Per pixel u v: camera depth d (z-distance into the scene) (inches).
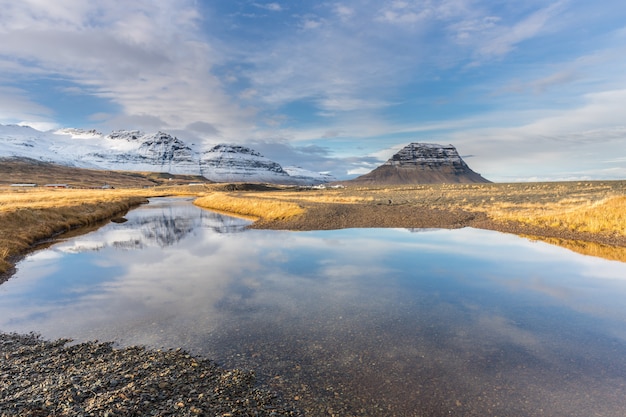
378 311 510.6
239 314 499.5
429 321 473.4
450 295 581.3
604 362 364.2
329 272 729.0
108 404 262.8
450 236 1165.7
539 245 1006.4
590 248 954.7
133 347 394.3
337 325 460.1
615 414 281.1
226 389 306.3
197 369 343.0
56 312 510.0
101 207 2058.3
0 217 1147.9
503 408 289.7
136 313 504.1
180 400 281.4
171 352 381.4
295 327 453.7
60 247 1026.7
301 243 1061.1
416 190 3513.8
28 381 307.4
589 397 304.3
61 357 366.6
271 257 872.9
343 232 1264.8
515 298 565.6
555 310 513.0
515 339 418.6
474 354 382.3
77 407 258.7
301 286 633.0
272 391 309.0
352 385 321.7
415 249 960.3
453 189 3420.3
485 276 693.9
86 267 781.3
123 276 704.4
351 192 3590.1
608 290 606.2
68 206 1764.3
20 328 454.0
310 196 2992.1
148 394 284.4
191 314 500.1
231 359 368.2
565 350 390.6
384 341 413.7
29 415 243.9
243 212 2042.3
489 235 1179.3
